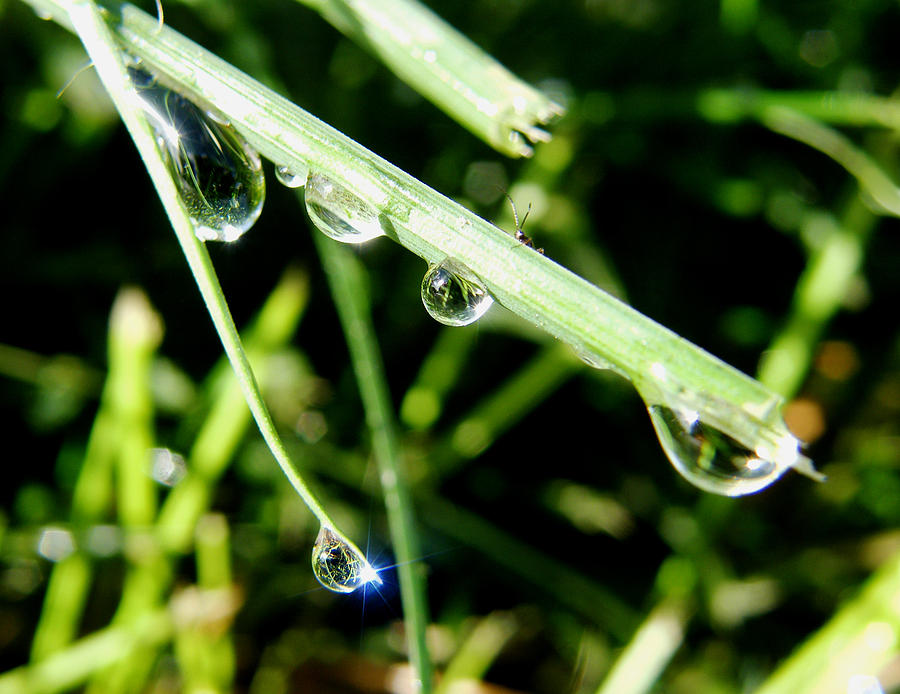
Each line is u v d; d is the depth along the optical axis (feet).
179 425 0.33
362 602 0.33
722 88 0.34
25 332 0.33
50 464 0.33
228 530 0.32
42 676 0.30
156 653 0.31
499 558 0.33
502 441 0.34
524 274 0.27
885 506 0.33
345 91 0.34
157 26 0.27
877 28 0.34
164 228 0.34
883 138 0.34
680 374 0.26
